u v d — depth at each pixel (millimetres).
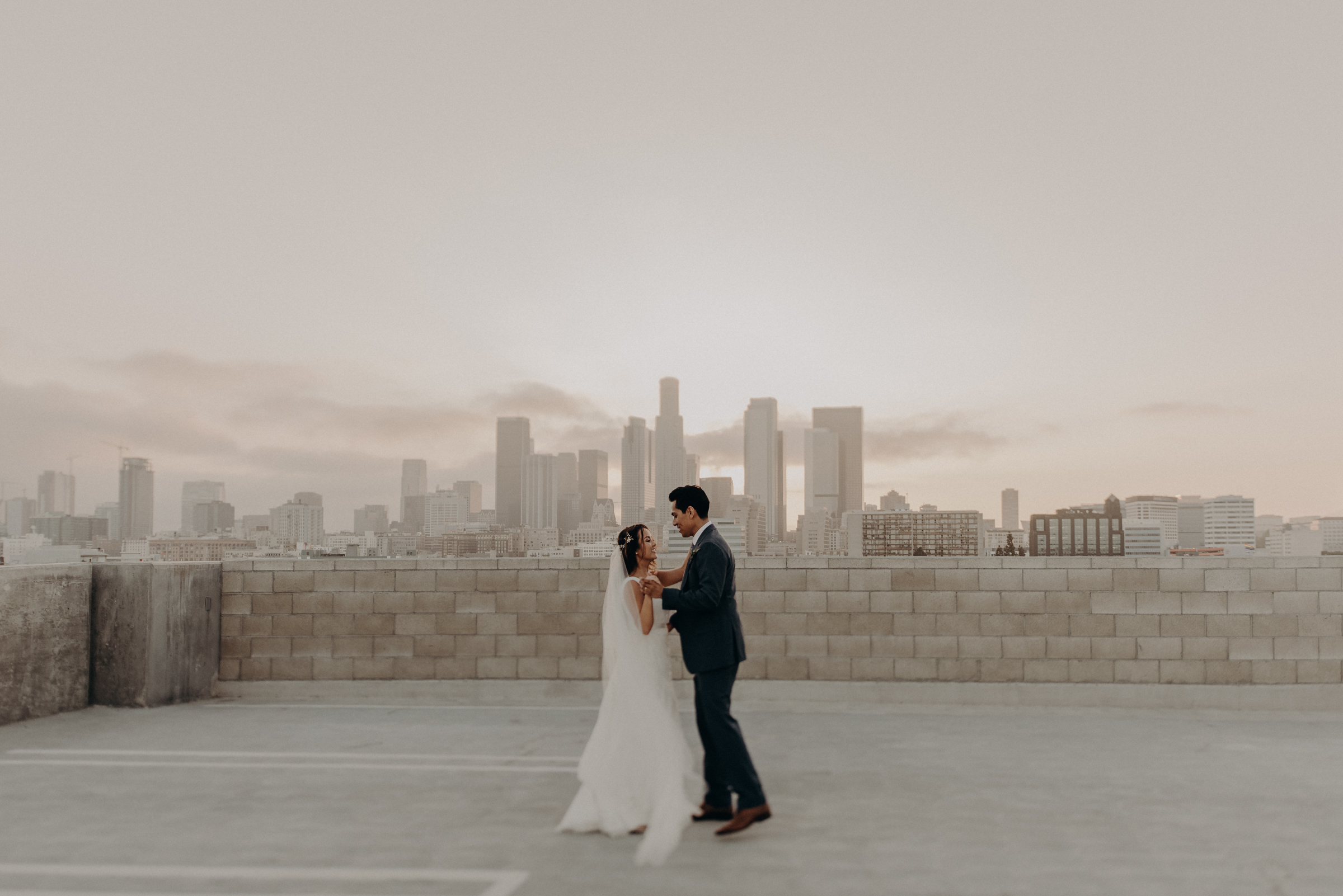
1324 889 3379
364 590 8250
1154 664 7391
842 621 7738
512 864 3715
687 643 4289
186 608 7992
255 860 3803
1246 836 4035
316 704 7848
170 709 7637
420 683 8125
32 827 4293
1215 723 6777
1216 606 7348
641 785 4152
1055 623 7516
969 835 4059
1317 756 5664
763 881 3484
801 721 6875
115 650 7691
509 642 8102
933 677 7617
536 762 5625
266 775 5301
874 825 4219
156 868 3707
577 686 7996
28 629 7148
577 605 8062
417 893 3396
